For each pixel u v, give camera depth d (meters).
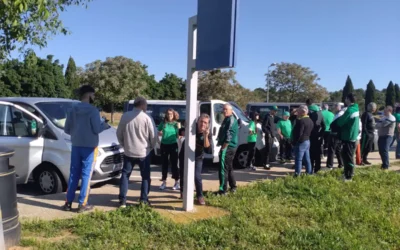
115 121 42.56
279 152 11.88
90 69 46.44
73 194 5.95
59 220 5.35
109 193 7.17
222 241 4.80
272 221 5.65
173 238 4.80
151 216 5.39
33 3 5.71
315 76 47.38
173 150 7.57
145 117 6.02
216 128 10.24
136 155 6.02
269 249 4.67
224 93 42.00
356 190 7.70
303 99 46.38
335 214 6.13
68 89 53.41
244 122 10.73
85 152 5.89
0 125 7.66
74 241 4.61
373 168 10.35
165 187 7.74
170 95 61.31
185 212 6.00
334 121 9.88
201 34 5.61
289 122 11.27
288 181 8.02
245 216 5.78
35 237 4.77
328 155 10.15
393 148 17.11
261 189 7.48
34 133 7.31
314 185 7.68
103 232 4.82
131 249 4.43
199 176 6.45
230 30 4.98
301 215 6.04
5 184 4.36
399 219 6.14
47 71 49.78
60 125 7.42
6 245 4.34
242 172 9.83
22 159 7.32
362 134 11.12
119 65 45.31
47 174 7.24
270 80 48.25
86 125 5.87
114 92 44.81
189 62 5.97
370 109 11.09
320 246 4.79
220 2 5.18
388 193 7.68
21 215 5.65
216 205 6.38
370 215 6.13
